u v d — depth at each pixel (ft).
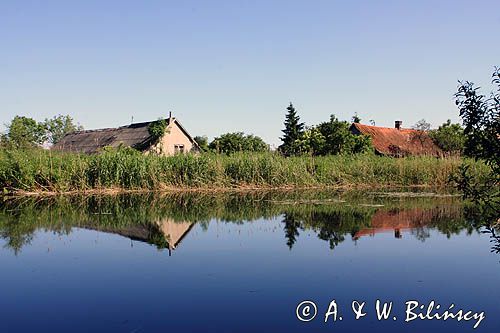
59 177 72.18
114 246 32.63
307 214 49.80
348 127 129.49
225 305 19.99
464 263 27.27
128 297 21.09
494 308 19.76
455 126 137.08
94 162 75.97
